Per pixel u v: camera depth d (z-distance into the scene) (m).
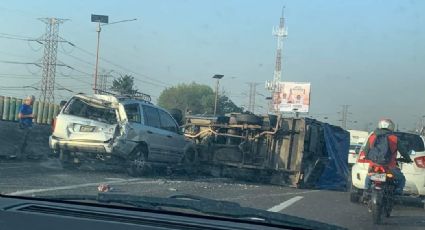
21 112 15.60
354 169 10.73
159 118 14.14
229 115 15.63
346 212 9.26
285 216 4.02
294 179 14.05
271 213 4.05
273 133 14.33
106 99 12.96
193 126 15.92
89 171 13.13
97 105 13.03
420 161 10.55
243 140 14.83
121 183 11.35
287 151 14.24
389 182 8.48
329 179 15.62
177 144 14.58
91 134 12.74
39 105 26.25
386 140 8.73
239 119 14.85
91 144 12.66
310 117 14.72
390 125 8.94
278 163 14.30
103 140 12.59
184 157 15.05
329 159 15.69
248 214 3.96
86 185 10.48
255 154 14.70
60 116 13.20
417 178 10.44
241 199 10.26
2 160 14.46
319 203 10.37
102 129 12.70
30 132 17.03
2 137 15.83
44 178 11.18
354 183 10.63
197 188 11.57
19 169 12.54
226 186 12.55
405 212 9.70
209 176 15.22
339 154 16.42
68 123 13.05
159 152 13.84
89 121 12.88
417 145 10.87
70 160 13.42
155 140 13.63
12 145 15.76
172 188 11.16
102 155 12.89
